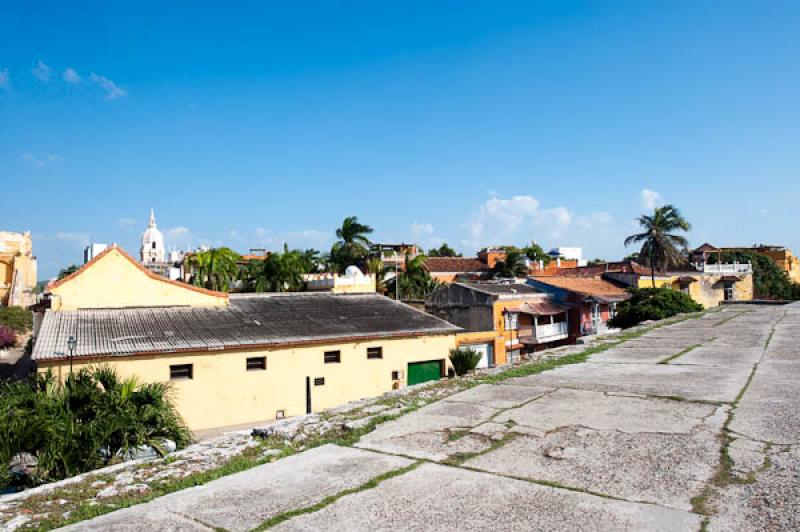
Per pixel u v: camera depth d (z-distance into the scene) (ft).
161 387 37.65
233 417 65.05
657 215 144.77
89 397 33.19
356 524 12.18
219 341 64.85
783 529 11.02
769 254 223.92
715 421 18.62
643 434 17.63
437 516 12.39
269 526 12.31
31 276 190.39
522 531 11.49
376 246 235.20
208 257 125.90
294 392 69.46
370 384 75.87
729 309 85.15
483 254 256.52
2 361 119.65
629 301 93.09
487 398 24.06
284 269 135.54
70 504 15.16
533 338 118.11
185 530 12.34
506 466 15.46
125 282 72.59
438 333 82.07
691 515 11.87
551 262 236.02
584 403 22.12
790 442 16.14
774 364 29.22
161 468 17.94
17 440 25.31
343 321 79.61
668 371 28.35
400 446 17.84
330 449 18.08
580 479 14.24
